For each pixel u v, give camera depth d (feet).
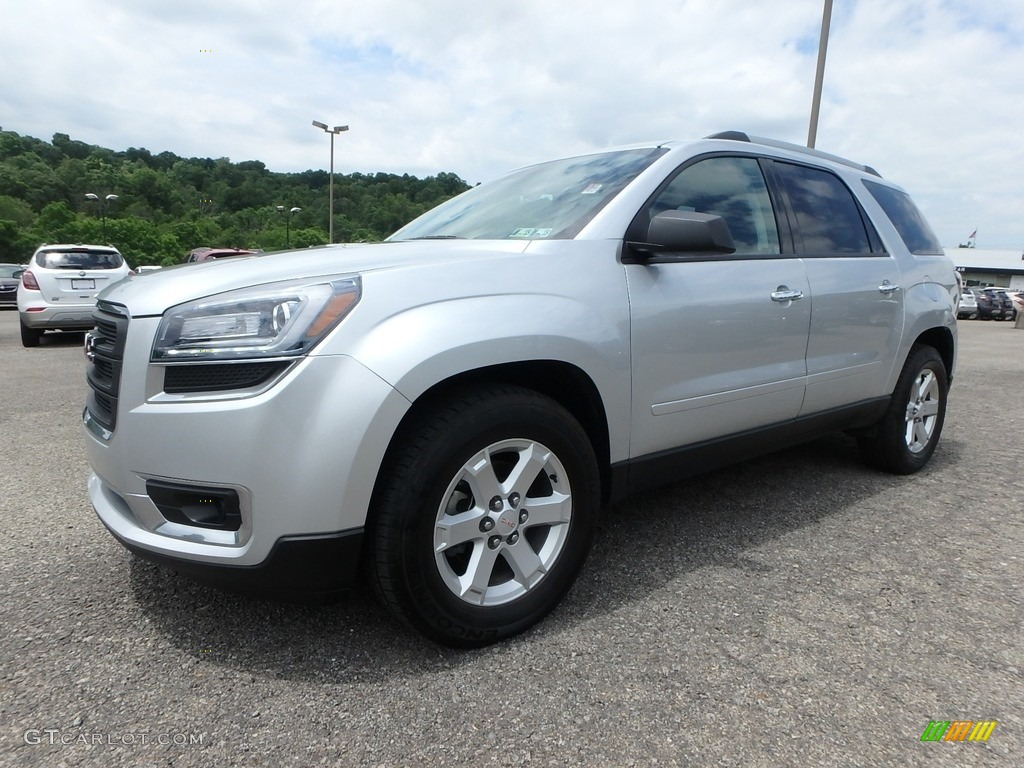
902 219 13.73
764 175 10.75
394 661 6.93
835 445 15.76
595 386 7.85
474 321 6.87
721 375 9.37
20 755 5.54
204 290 6.63
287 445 6.13
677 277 8.82
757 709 6.19
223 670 6.76
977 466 14.24
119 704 6.21
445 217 10.84
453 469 6.68
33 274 32.58
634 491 8.81
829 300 10.89
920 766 5.52
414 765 5.48
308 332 6.25
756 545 9.90
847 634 7.48
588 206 8.79
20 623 7.60
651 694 6.40
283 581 6.39
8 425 16.90
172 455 6.34
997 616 7.90
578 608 8.05
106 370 7.13
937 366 13.70
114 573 8.84
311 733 5.84
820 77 35.83
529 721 6.02
